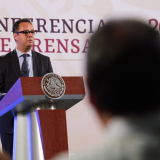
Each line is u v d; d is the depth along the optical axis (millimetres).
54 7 11922
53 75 4152
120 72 2006
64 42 11867
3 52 11438
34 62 11531
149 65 1994
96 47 2062
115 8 12188
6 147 5406
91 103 2045
